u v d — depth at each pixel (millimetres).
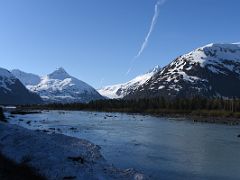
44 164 33219
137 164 42469
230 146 59125
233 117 167375
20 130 56844
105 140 64688
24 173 28578
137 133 79062
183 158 47438
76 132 78562
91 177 30906
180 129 92000
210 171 39781
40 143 43625
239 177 37281
